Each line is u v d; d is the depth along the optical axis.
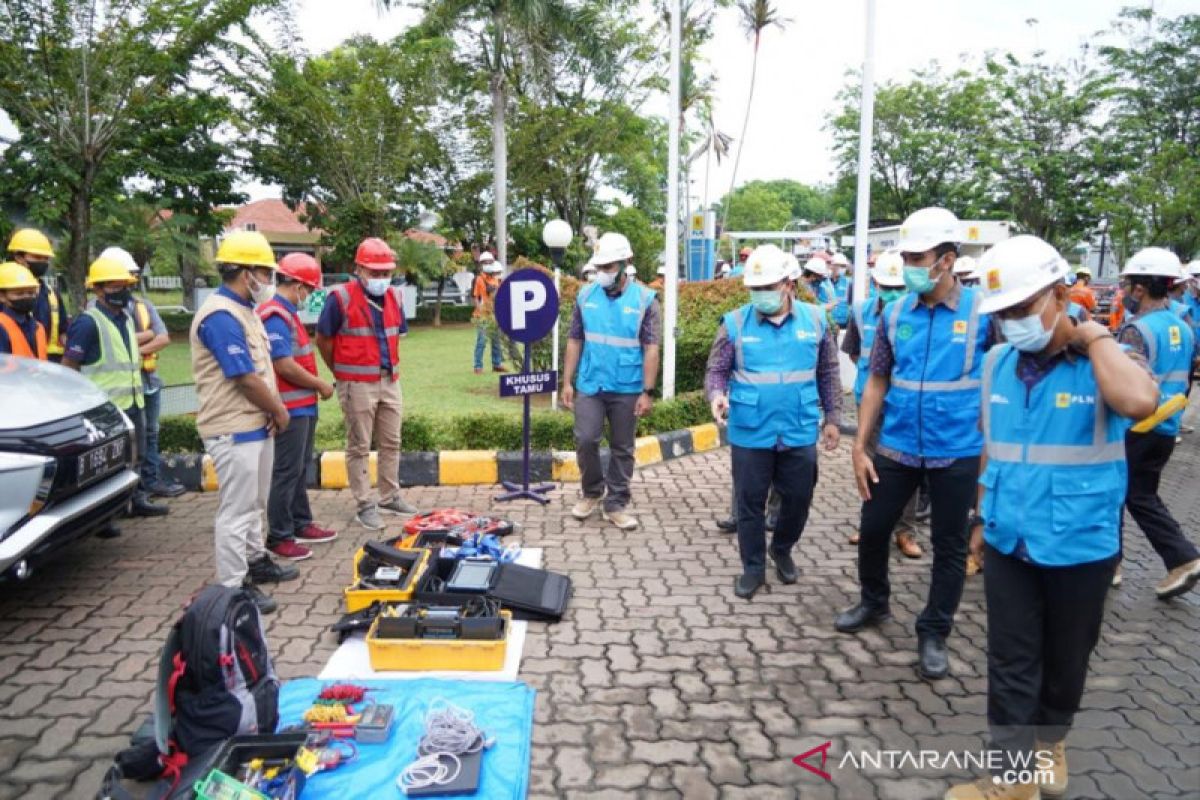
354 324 5.47
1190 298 8.18
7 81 12.92
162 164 18.91
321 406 9.26
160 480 6.47
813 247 24.53
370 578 4.41
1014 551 2.77
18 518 3.99
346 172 21.16
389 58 20.34
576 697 3.56
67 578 4.80
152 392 6.17
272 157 20.62
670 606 4.48
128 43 13.77
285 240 31.98
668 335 8.42
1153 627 4.38
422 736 3.13
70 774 3.03
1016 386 2.75
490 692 3.50
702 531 5.71
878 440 4.07
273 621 4.25
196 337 4.20
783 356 4.45
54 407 4.47
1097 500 2.64
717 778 3.03
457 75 22.20
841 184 37.91
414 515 5.95
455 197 24.25
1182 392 4.57
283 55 19.27
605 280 5.44
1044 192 28.30
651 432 7.89
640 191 34.78
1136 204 22.88
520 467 6.80
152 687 3.62
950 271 3.66
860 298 9.49
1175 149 22.91
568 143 25.12
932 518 3.82
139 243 18.78
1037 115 28.20
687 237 17.77
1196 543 5.89
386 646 3.71
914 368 3.74
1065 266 2.54
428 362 14.00
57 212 14.16
